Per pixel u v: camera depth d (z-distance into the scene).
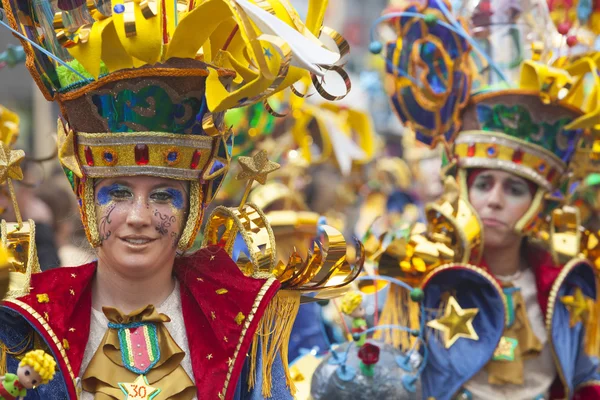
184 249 6.63
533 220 9.14
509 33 9.30
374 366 8.20
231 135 6.84
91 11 6.16
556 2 9.54
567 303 9.36
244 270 7.18
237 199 11.30
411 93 9.44
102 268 6.67
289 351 10.56
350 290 8.41
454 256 8.96
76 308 6.56
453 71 9.20
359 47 22.92
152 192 6.49
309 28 6.61
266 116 11.65
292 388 7.04
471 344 8.95
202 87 6.43
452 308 8.98
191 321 6.73
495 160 9.04
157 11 6.05
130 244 6.47
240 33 6.49
